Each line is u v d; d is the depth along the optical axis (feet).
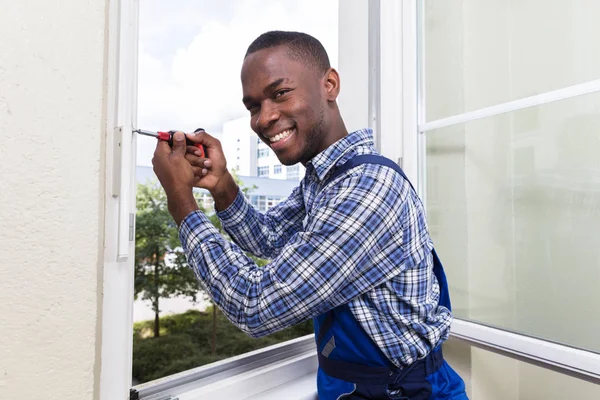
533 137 2.92
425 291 2.15
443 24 3.38
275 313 1.73
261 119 2.10
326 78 2.28
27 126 1.42
